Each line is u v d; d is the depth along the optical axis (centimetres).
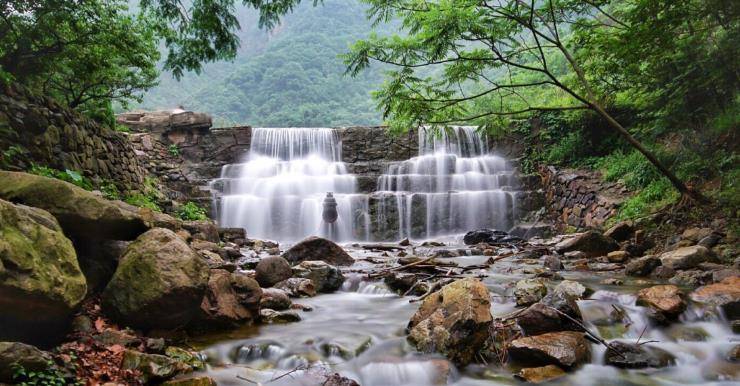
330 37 7125
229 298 530
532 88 2122
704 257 784
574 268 885
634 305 571
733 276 668
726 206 927
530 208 1647
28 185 441
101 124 1186
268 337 485
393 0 821
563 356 422
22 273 337
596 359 450
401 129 994
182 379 367
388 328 520
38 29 759
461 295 469
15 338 359
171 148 1830
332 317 571
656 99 1083
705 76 941
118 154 1175
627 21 924
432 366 411
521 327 489
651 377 418
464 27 752
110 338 407
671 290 566
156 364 374
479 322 439
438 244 1377
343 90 6206
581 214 1427
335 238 1595
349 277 773
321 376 398
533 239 1392
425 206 1617
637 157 1365
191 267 459
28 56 802
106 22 818
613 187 1380
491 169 1841
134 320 439
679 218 992
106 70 980
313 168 1841
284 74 6125
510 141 1906
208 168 1798
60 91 1014
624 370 429
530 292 599
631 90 1202
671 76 993
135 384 352
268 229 1600
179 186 1630
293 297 679
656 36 837
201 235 996
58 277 366
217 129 1930
